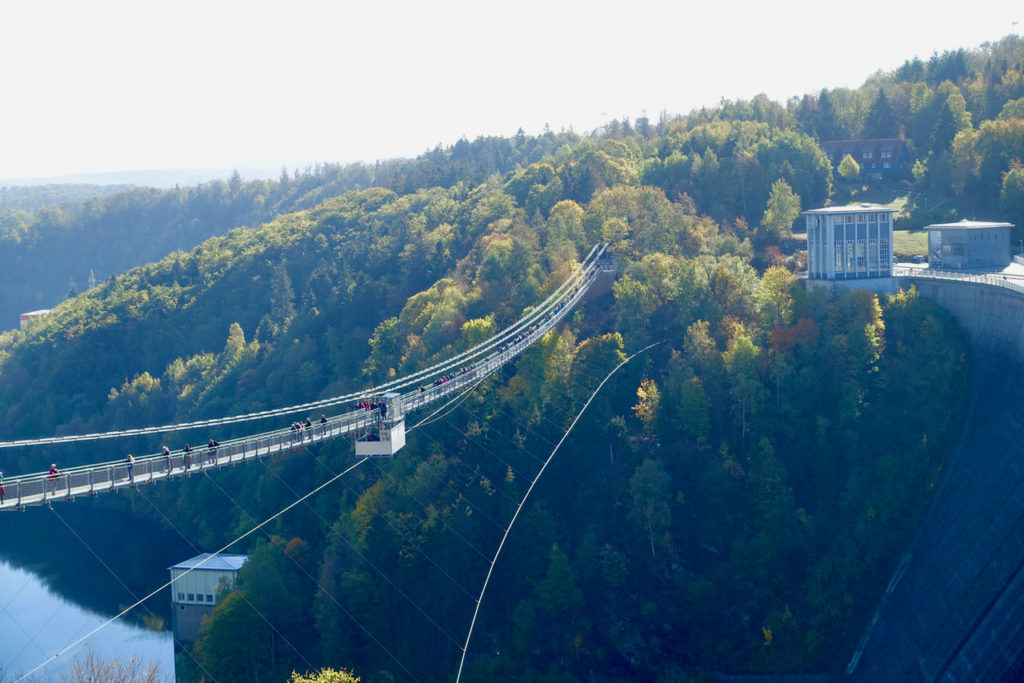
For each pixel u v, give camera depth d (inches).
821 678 4224.9
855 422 4965.6
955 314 5570.9
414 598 4527.6
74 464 7564.0
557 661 4340.6
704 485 4785.9
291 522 5418.3
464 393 5216.5
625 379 5457.7
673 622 4458.7
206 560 4864.7
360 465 5344.5
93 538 6250.0
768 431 4933.6
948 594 4170.8
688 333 5418.3
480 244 7470.5
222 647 4276.6
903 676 4089.6
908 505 4704.7
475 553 4680.1
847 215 5949.8
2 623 4879.4
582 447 5113.2
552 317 5644.7
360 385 6210.6
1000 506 4220.0
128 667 4084.6
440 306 6190.9
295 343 7391.7
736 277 5880.9
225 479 6186.0
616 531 4763.8
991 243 6161.4
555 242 6781.5
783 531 4596.5
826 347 5310.0
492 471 5088.6
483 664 4308.6
